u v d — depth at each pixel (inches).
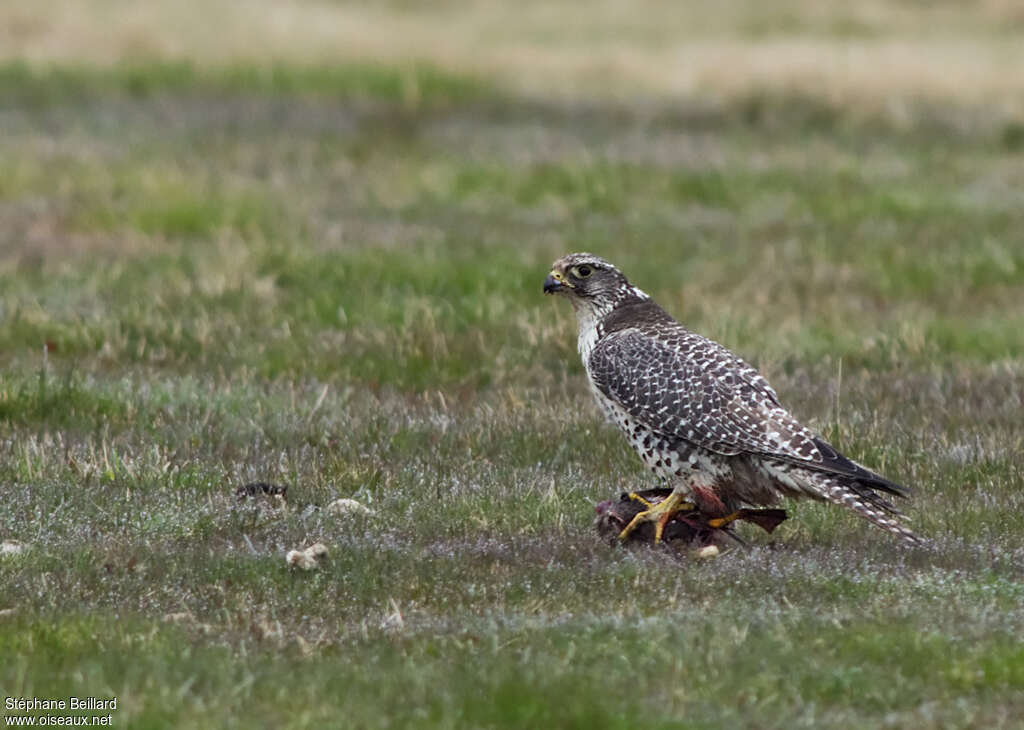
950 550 409.4
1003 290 791.7
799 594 372.8
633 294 451.2
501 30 1911.9
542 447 519.5
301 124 1312.7
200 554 401.1
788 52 1583.4
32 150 1123.3
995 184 1090.7
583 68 1555.1
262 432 527.8
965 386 606.2
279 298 730.8
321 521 433.4
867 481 390.9
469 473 488.1
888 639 330.3
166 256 810.8
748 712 296.0
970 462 502.9
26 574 383.2
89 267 780.6
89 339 647.8
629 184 1066.1
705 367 416.5
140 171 1032.8
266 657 326.6
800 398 585.9
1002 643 331.3
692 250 887.7
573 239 906.1
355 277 773.3
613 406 434.0
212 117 1328.7
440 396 575.5
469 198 1024.2
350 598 374.3
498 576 388.8
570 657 323.0
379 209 983.6
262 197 978.1
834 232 934.4
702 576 384.8
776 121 1330.0
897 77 1419.8
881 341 674.2
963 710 296.8
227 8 1797.5
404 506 452.4
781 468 402.3
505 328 681.0
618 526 424.5
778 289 781.9
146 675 310.5
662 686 308.5
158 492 458.9
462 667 315.9
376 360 632.4
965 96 1371.8
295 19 1779.0
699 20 1995.6
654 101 1402.6
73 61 1505.9
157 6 1766.7
